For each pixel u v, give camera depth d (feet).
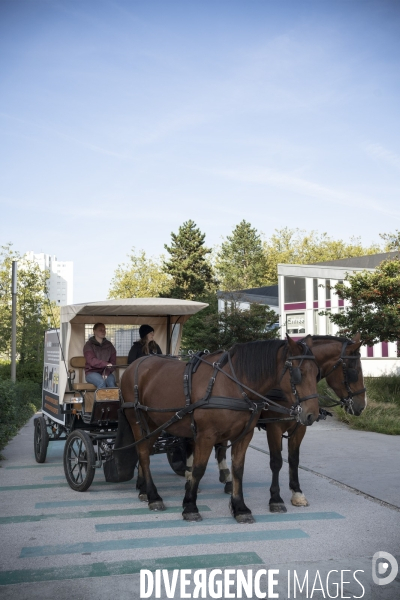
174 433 21.93
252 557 16.78
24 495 24.47
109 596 14.19
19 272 82.23
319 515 21.03
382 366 86.58
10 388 42.39
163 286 196.44
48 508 22.27
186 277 187.21
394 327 52.70
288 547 17.61
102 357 28.32
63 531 19.26
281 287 102.17
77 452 26.73
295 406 19.19
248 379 19.93
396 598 14.29
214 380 20.26
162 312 27.35
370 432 42.93
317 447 36.19
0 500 23.57
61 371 27.89
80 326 30.07
